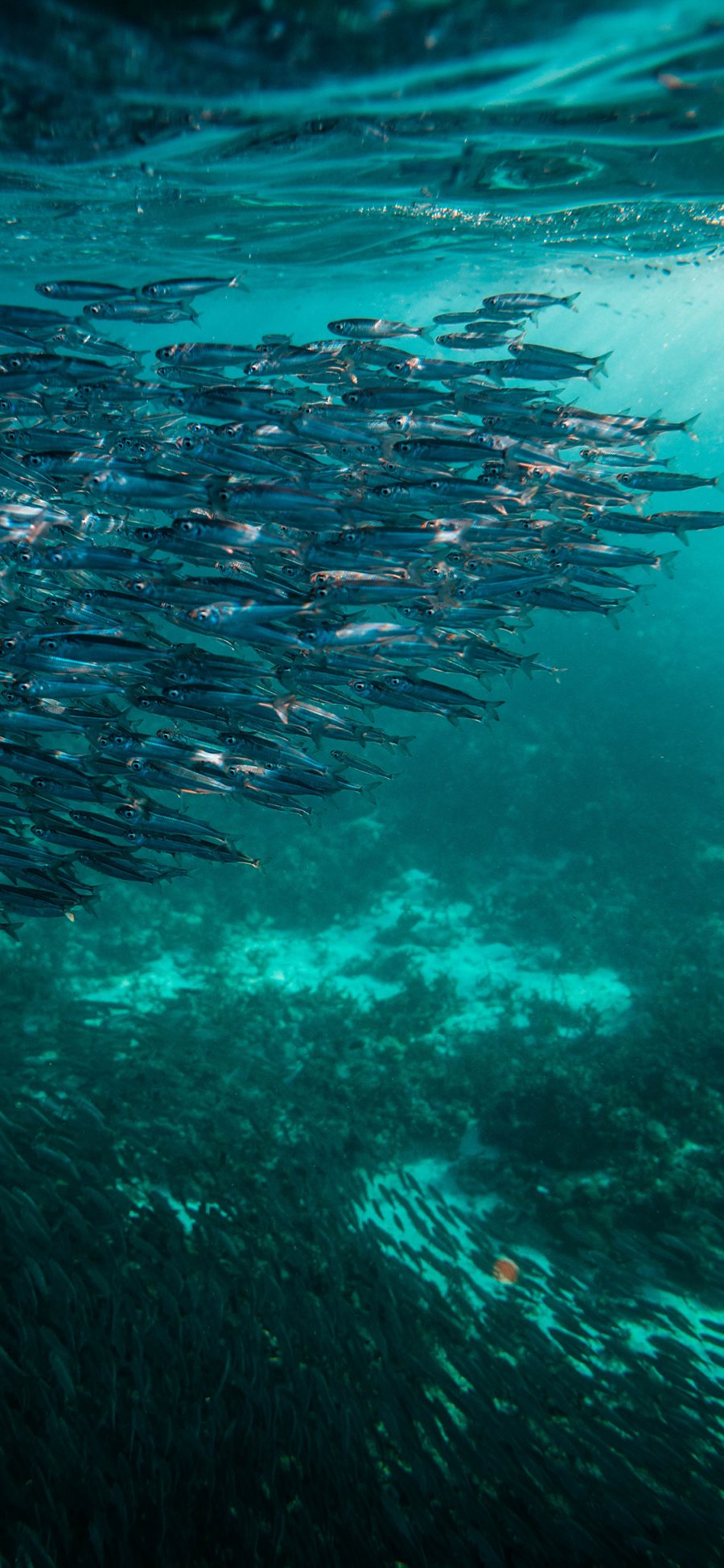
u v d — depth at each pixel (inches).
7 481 279.4
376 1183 349.4
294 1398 205.3
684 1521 191.6
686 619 1061.8
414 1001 482.3
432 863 634.2
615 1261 309.9
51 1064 358.3
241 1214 281.0
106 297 306.2
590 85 298.4
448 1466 196.1
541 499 290.5
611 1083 388.8
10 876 226.4
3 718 222.4
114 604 245.8
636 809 661.3
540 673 873.5
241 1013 461.1
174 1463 188.1
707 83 298.7
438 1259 276.8
